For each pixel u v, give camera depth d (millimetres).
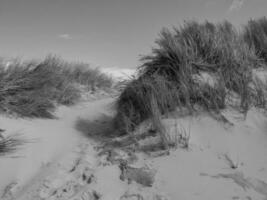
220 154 1780
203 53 2939
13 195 1575
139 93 2703
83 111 4254
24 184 1722
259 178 1470
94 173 1756
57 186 1631
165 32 3193
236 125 2049
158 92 2498
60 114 3771
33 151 2215
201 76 2629
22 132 2547
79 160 2027
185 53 2744
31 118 3084
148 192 1470
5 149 2133
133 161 1874
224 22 3676
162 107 2445
